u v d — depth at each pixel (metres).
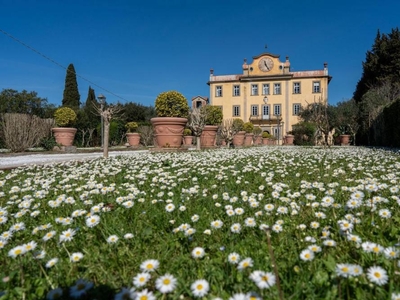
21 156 9.50
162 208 2.18
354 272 0.98
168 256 1.40
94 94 37.41
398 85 20.52
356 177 3.40
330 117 23.17
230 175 3.68
